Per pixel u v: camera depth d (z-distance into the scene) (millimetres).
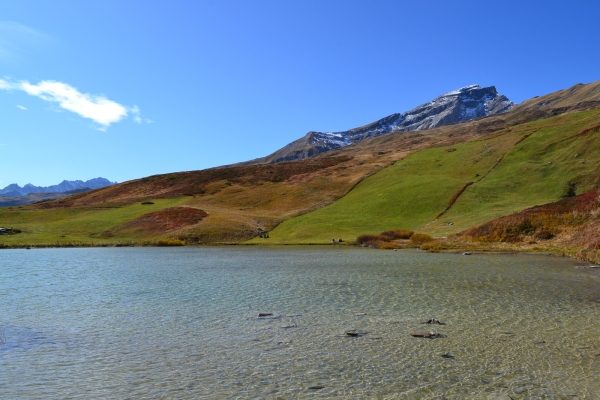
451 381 13859
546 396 12750
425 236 67188
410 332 19172
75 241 80500
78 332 19969
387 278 34500
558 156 94562
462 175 102750
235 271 40562
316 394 13070
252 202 115500
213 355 16625
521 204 77375
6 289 31484
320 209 100812
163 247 74125
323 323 20906
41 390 13719
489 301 25188
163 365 15664
